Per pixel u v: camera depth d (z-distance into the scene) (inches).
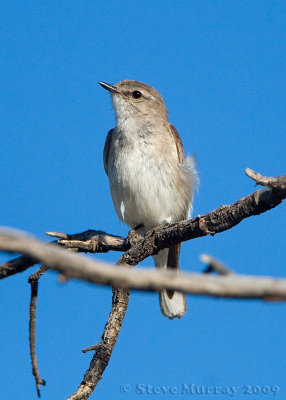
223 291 148.3
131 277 154.0
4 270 305.7
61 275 160.1
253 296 146.9
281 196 343.0
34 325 353.7
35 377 346.6
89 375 378.0
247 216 364.8
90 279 154.9
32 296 355.3
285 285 145.6
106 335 387.9
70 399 368.5
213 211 377.4
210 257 156.4
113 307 395.2
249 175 343.0
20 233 155.3
